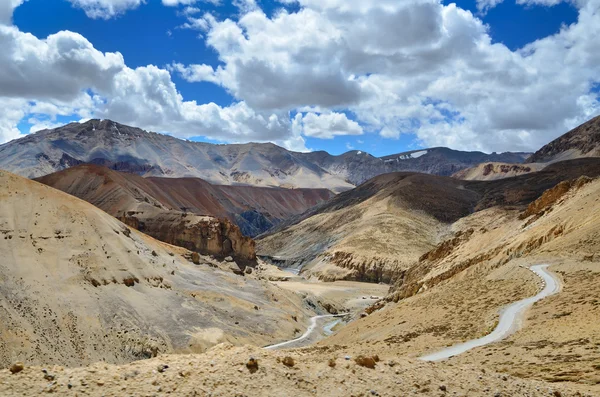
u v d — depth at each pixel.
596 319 31.59
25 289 75.00
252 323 101.06
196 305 97.25
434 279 79.25
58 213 96.50
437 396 15.49
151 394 13.69
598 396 17.06
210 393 13.91
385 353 33.59
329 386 15.21
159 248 121.81
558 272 49.28
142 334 79.31
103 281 87.12
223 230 176.88
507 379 17.81
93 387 13.91
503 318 38.69
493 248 75.25
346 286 181.50
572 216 64.81
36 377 14.27
